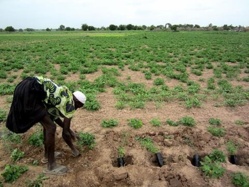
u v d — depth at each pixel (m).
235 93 11.70
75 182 5.69
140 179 5.80
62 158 6.45
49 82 5.42
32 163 6.32
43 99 5.41
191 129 7.80
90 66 18.06
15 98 5.25
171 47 32.38
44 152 6.69
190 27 107.50
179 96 10.73
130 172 5.95
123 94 10.96
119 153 6.63
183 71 16.97
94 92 11.57
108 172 5.91
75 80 14.48
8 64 18.77
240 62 20.66
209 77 15.58
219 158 6.56
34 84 5.25
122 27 106.44
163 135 7.48
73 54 24.56
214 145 7.13
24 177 5.80
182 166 6.22
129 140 7.17
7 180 5.70
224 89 12.43
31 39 49.78
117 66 18.81
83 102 5.82
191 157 6.77
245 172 6.17
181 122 8.21
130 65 18.70
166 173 5.98
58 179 5.71
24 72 16.34
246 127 8.21
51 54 25.05
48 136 5.57
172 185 5.74
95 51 27.28
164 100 10.55
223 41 42.16
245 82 14.53
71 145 6.24
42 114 5.35
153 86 13.27
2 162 6.40
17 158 6.43
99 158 6.41
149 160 6.58
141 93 11.52
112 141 7.11
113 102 10.34
